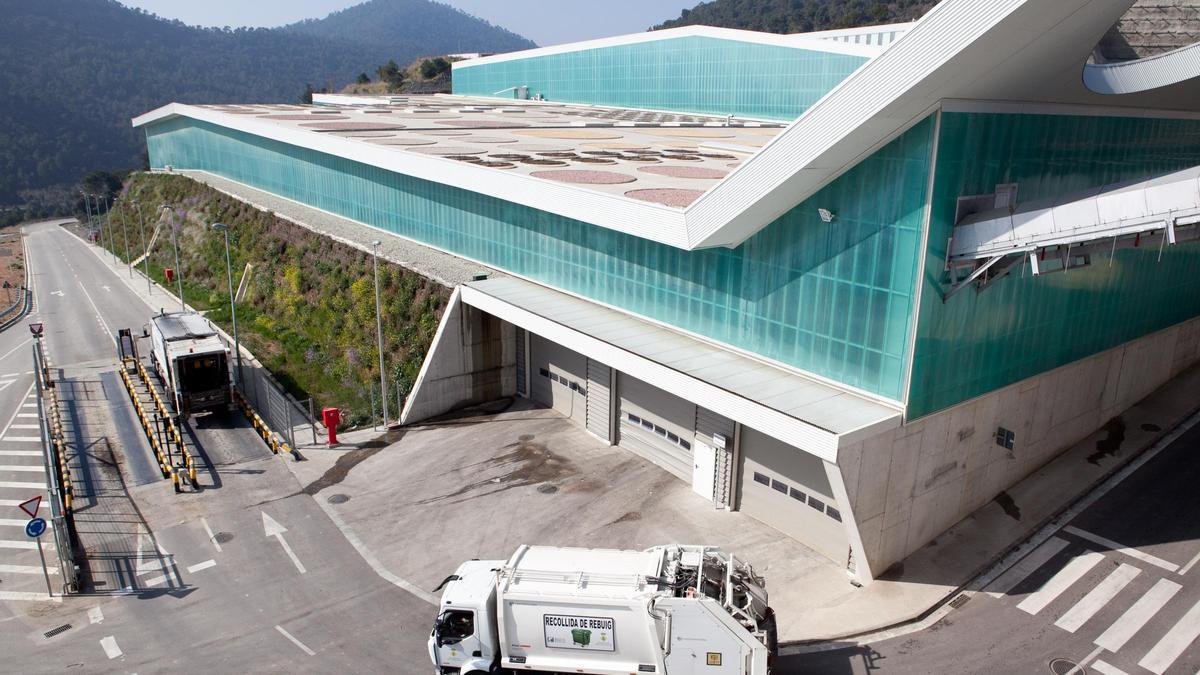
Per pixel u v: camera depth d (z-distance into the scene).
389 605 20.38
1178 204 16.09
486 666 16.55
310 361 38.47
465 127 60.06
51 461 27.28
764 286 23.80
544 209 30.05
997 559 21.72
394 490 26.56
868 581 20.61
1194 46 23.20
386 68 199.75
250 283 49.19
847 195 20.94
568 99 90.50
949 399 21.53
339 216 50.62
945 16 16.41
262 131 56.72
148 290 58.88
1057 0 15.26
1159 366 32.03
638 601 15.36
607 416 29.70
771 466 23.33
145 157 168.12
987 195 20.44
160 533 24.02
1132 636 18.50
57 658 18.56
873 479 19.84
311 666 18.12
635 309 29.02
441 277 35.44
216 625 19.67
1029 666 17.55
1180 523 23.11
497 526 24.03
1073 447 27.78
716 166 38.28
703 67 72.00
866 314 20.95
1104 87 22.05
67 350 44.59
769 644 16.14
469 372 33.62
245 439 30.95
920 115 18.84
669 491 25.98
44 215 163.50
